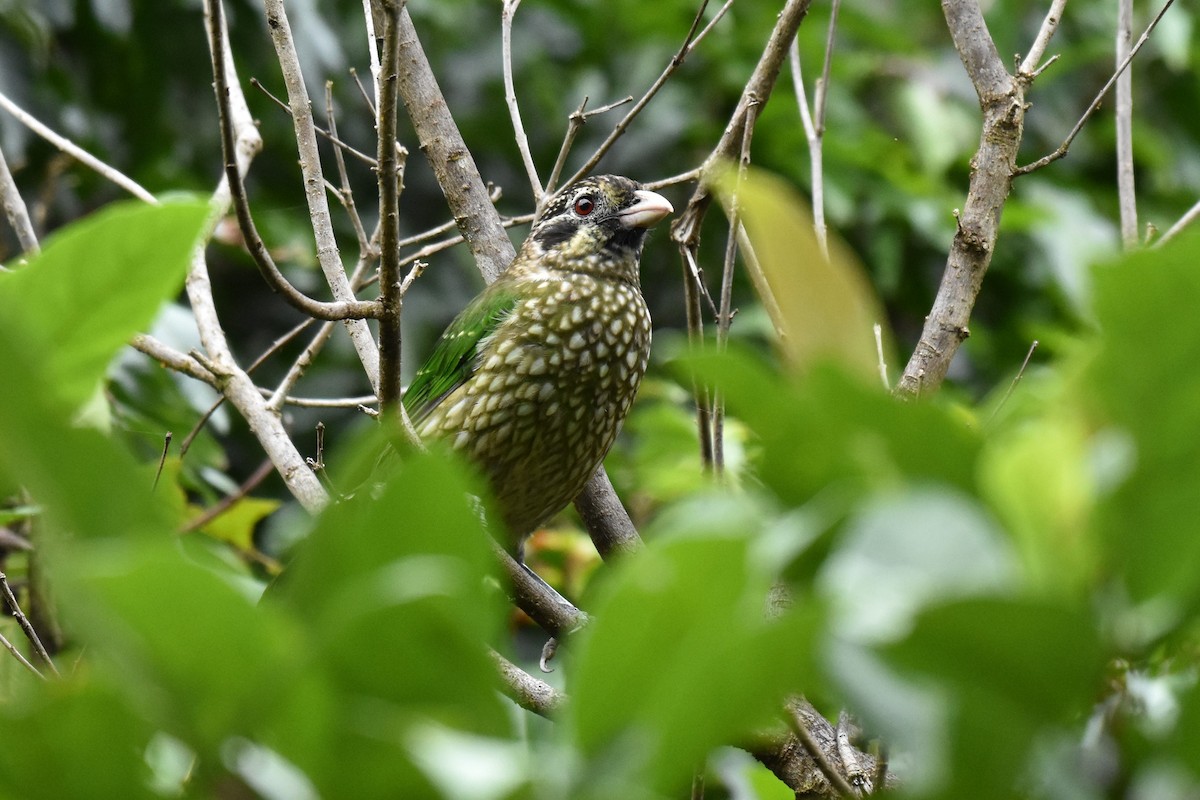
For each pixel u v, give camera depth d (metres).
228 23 14.78
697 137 16.30
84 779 2.90
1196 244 2.46
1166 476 2.61
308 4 14.69
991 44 8.68
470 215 11.51
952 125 15.78
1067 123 16.70
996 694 2.58
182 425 11.97
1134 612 2.68
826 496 2.78
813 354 2.88
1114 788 2.84
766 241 2.90
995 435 3.08
